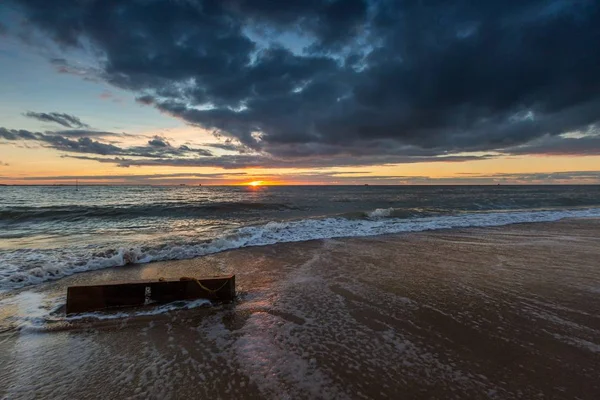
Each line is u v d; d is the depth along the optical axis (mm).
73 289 4746
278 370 3221
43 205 24625
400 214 17859
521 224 14664
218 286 5188
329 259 7992
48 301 5191
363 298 5254
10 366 3363
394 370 3189
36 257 7828
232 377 3119
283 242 10289
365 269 7055
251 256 8352
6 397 2855
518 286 5805
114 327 4277
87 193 52188
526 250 8969
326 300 5180
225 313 4707
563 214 18875
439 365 3271
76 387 3002
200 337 3980
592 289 5625
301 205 26484
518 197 39844
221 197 41062
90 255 7941
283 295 5426
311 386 2941
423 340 3811
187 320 4484
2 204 26188
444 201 32875
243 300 5219
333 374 3131
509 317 4461
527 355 3457
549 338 3842
